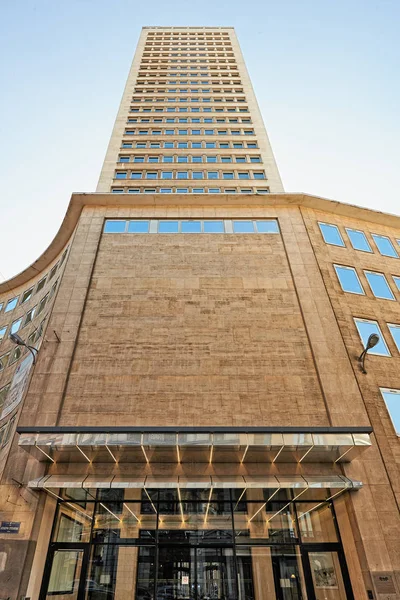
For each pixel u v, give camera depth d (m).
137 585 11.28
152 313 16.64
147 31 59.03
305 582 11.45
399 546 11.41
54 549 11.88
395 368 15.93
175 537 11.98
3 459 14.76
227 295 17.36
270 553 11.83
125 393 14.24
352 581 11.53
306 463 12.80
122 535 12.02
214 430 11.12
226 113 40.62
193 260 18.62
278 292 17.59
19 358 21.06
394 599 10.53
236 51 53.31
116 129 38.03
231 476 12.19
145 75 47.84
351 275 19.17
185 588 11.24
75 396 14.13
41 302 22.89
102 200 21.05
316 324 16.45
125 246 19.16
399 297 19.20
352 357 15.71
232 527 12.14
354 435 11.29
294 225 20.38
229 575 11.48
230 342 15.82
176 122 39.44
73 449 11.48
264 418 13.80
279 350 15.68
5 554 10.88
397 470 12.95
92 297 17.11
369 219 22.23
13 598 10.22
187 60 51.47
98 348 15.48
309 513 12.55
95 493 12.62
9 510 11.66
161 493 12.69
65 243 23.33
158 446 11.26
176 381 14.62
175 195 21.06
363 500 12.16
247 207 21.27
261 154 35.44
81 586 11.28
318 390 14.62
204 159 35.00
